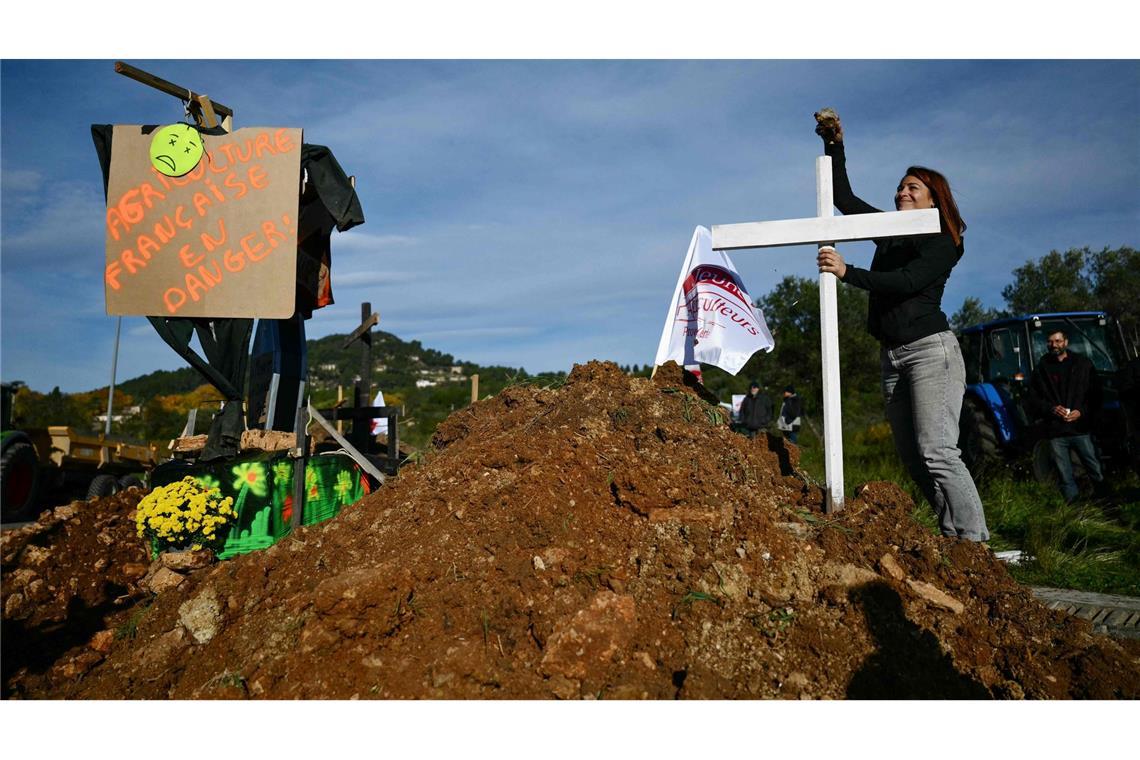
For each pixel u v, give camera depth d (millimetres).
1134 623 3527
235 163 4152
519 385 5102
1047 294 25359
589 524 3258
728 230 3771
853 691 2578
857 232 3582
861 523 3434
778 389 19344
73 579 3910
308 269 4926
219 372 4340
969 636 2850
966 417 9266
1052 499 6941
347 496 4703
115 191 4117
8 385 9656
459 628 2789
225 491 4141
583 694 2516
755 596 2920
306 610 2979
